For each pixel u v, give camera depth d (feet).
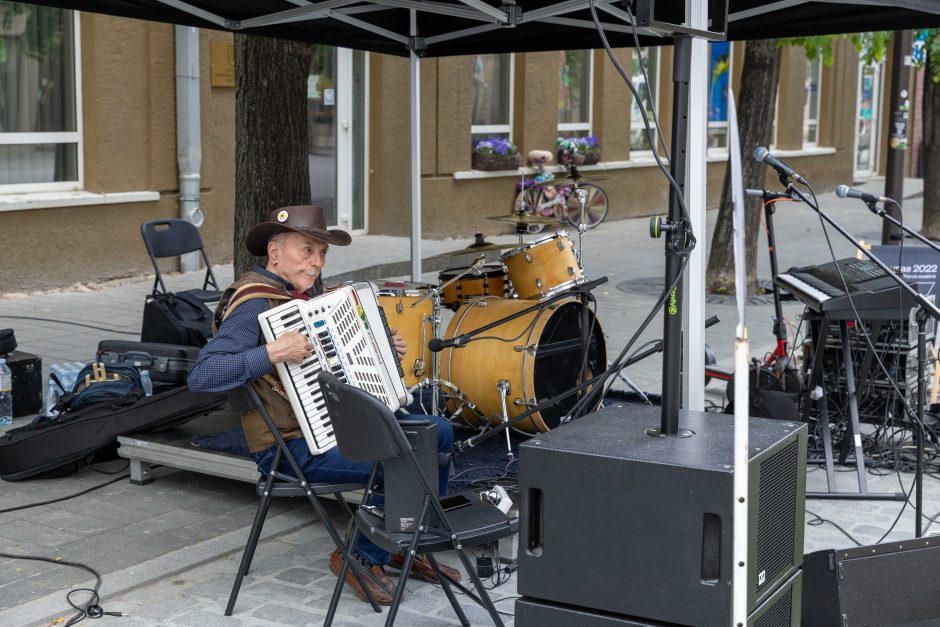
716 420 9.91
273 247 13.03
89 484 16.66
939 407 19.19
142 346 18.24
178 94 33.94
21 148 31.48
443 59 42.45
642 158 55.31
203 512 15.60
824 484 17.30
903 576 10.51
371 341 12.87
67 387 18.37
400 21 20.86
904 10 18.70
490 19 17.01
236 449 15.62
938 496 16.76
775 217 56.08
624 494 8.66
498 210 46.26
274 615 12.37
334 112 41.06
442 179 43.21
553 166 48.93
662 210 56.29
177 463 15.99
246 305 12.63
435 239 43.29
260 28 19.26
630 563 8.71
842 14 18.99
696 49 13.93
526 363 16.25
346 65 41.24
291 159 20.84
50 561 13.69
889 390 18.51
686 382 14.64
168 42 33.78
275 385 12.76
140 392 17.46
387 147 42.57
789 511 9.45
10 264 30.53
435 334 17.24
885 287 16.34
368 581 12.78
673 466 8.43
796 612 9.80
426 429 11.16
